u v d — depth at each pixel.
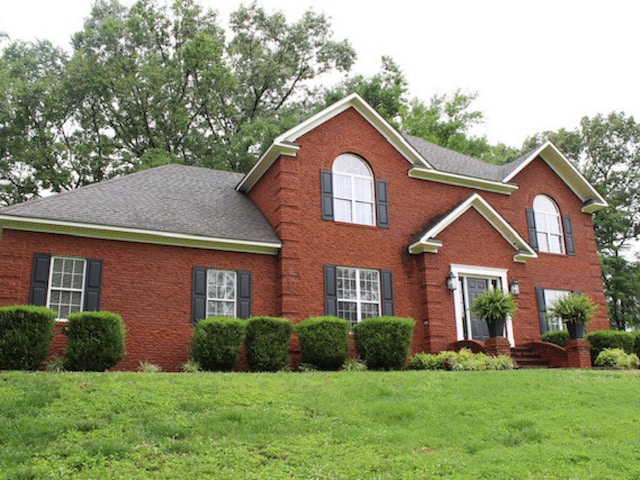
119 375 11.66
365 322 17.36
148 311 16.84
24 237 15.91
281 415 9.78
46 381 10.64
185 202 19.88
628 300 42.47
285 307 18.06
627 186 44.81
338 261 19.33
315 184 19.75
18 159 35.94
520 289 21.64
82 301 16.14
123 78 37.25
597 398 11.72
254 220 19.92
